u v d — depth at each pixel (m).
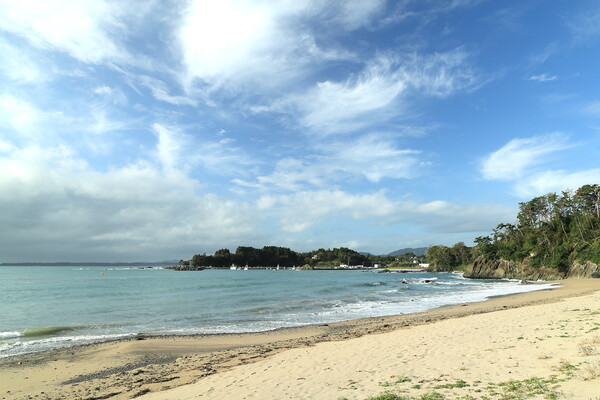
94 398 10.61
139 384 11.83
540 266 94.44
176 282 85.31
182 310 33.84
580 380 7.09
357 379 9.62
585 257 82.25
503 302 34.84
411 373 9.71
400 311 31.33
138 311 33.22
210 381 11.23
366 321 25.80
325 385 9.30
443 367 10.03
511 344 12.29
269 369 12.10
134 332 22.92
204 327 24.69
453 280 98.50
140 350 17.59
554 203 108.00
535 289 53.62
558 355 9.77
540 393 6.64
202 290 58.28
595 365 7.94
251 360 14.39
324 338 19.03
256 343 19.11
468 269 119.25
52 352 17.44
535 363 9.25
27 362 15.70
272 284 76.00
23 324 26.66
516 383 7.60
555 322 16.20
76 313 32.16
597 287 49.59
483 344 12.97
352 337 18.73
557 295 38.56
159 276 128.62
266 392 9.16
